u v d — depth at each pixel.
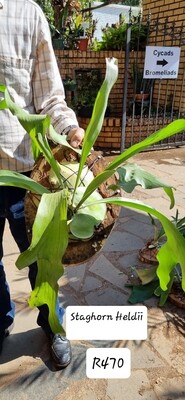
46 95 1.35
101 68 5.43
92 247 1.02
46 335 1.65
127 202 0.95
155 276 2.07
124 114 4.63
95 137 0.94
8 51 1.23
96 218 0.94
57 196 0.85
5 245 2.56
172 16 5.34
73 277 2.20
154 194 3.47
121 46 5.43
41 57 1.32
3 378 1.53
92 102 5.14
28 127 0.93
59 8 5.84
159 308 1.95
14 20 1.23
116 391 1.47
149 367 1.58
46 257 0.81
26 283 2.12
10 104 0.94
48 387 1.48
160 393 1.46
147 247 2.46
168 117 5.25
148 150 4.95
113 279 2.19
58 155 1.07
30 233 1.04
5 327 1.67
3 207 1.38
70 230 0.90
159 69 4.38
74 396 1.44
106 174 0.90
